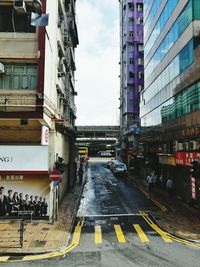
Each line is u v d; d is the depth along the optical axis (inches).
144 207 940.6
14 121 773.9
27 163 746.8
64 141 1165.7
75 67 1742.1
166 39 1208.2
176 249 537.6
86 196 1153.4
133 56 2581.2
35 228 678.5
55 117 900.6
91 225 725.9
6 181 757.3
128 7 2620.6
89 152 4781.0
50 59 831.7
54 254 514.9
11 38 757.9
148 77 1596.9
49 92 820.0
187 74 952.3
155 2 1409.9
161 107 1296.8
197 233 642.8
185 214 834.2
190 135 925.8
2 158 745.6
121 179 1752.0
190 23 917.2
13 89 751.1
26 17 770.2
